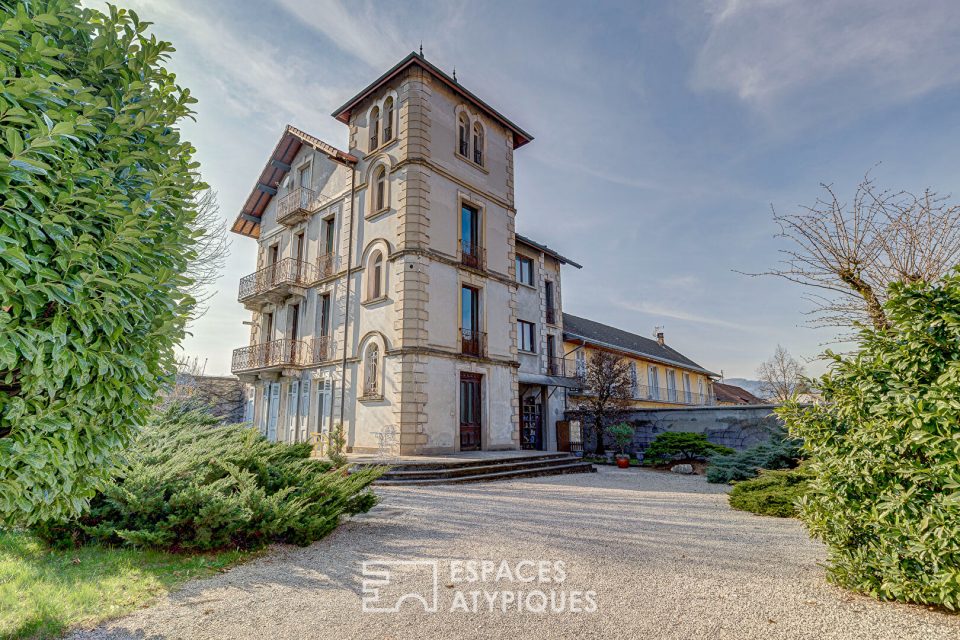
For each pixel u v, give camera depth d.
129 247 2.73
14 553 4.70
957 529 3.07
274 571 4.42
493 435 15.87
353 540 5.60
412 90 15.50
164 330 3.18
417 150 15.13
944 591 3.16
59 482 2.67
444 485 10.70
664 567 4.56
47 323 2.47
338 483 6.10
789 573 4.37
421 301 14.34
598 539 5.68
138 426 3.24
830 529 3.93
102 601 3.59
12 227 2.13
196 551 4.91
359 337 15.46
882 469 3.50
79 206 2.59
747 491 7.93
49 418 2.44
